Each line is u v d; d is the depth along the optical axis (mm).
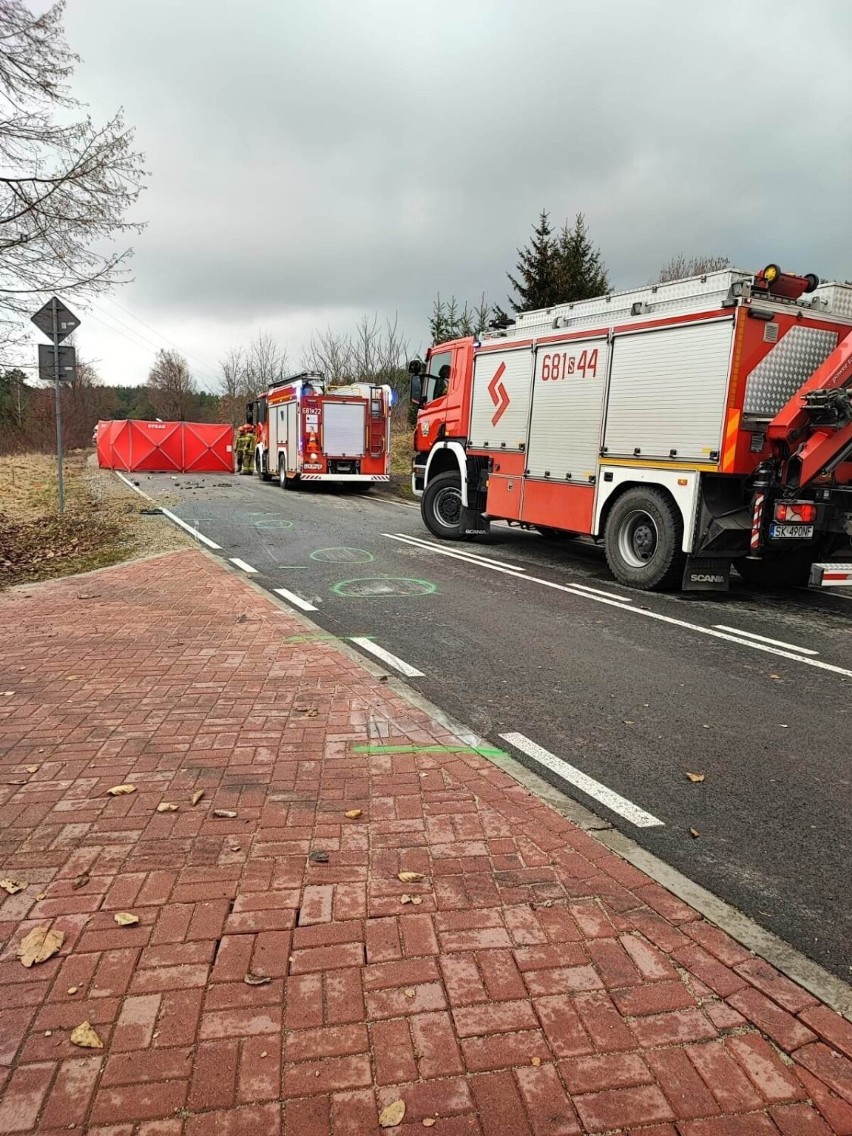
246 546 11805
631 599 8688
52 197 12305
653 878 3043
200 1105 1966
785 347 8227
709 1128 1934
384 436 22281
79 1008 2264
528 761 4223
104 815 3355
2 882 2854
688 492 8477
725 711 5102
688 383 8477
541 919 2717
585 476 9984
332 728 4383
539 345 10766
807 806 3818
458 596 8500
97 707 4648
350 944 2555
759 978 2465
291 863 3016
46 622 6707
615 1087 2045
